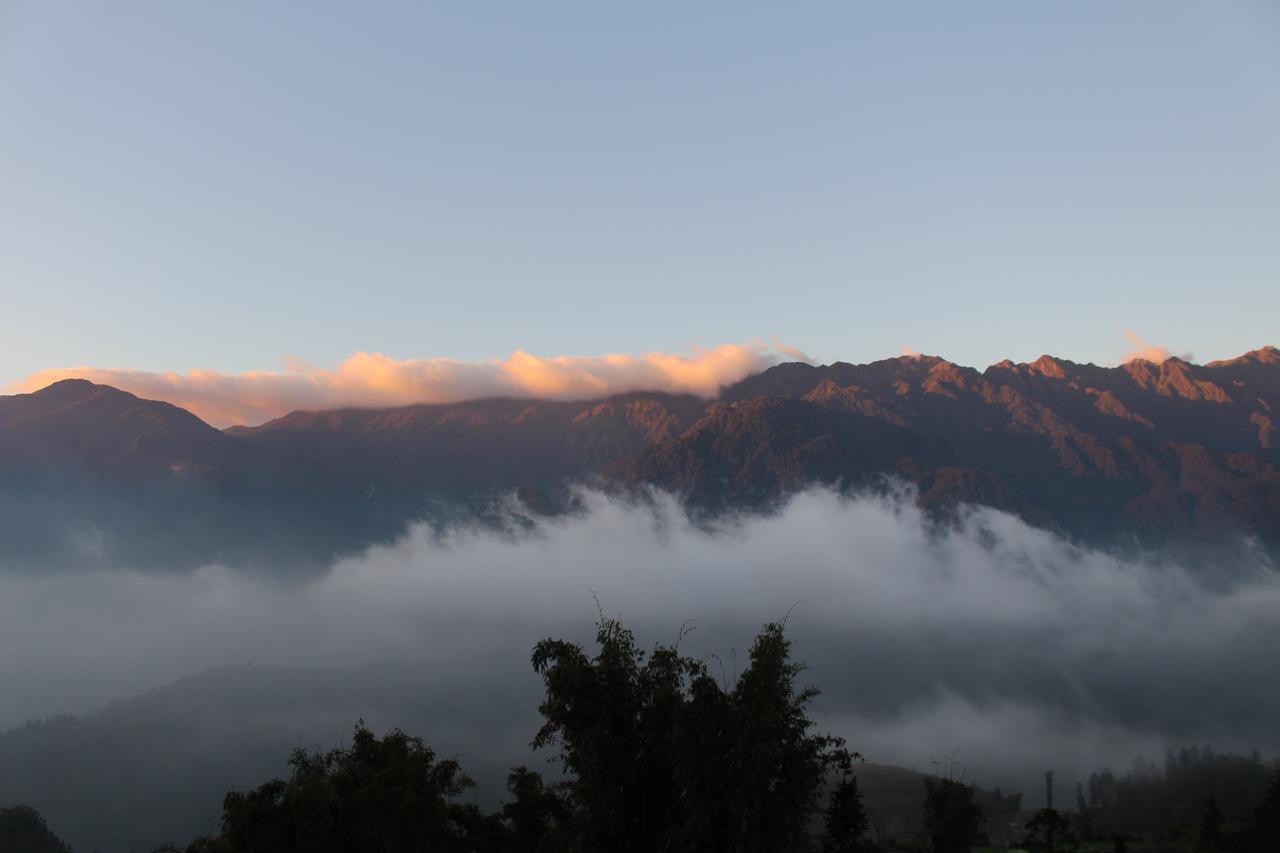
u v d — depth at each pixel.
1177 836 108.44
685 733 49.22
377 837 59.84
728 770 49.16
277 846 59.41
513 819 70.69
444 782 67.19
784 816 48.59
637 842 51.06
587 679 52.28
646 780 51.38
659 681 52.25
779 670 50.72
